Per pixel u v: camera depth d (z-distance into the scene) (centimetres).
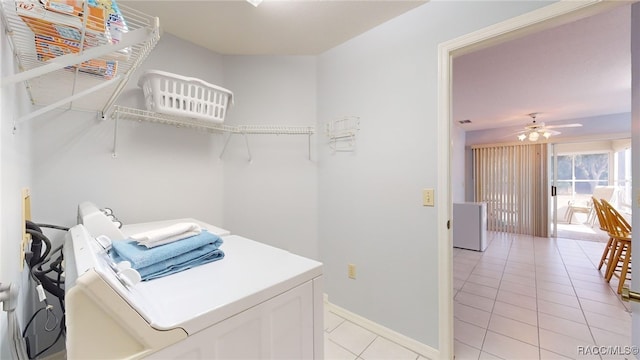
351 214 204
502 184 577
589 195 637
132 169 174
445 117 153
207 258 94
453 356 162
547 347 174
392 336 178
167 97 153
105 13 80
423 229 164
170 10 163
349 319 203
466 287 274
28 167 121
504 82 303
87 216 103
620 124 450
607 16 182
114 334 50
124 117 168
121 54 93
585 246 440
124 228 148
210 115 174
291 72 227
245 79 224
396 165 176
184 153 199
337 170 213
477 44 143
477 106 405
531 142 539
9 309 53
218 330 64
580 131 486
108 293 50
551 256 384
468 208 422
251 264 93
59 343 145
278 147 228
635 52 137
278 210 227
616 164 580
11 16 72
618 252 278
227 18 172
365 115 192
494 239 500
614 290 263
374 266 189
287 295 80
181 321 58
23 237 97
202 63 209
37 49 86
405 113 171
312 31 190
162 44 187
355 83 198
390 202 179
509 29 132
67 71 101
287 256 102
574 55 240
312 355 88
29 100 120
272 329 76
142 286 74
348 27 185
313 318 88
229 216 221
